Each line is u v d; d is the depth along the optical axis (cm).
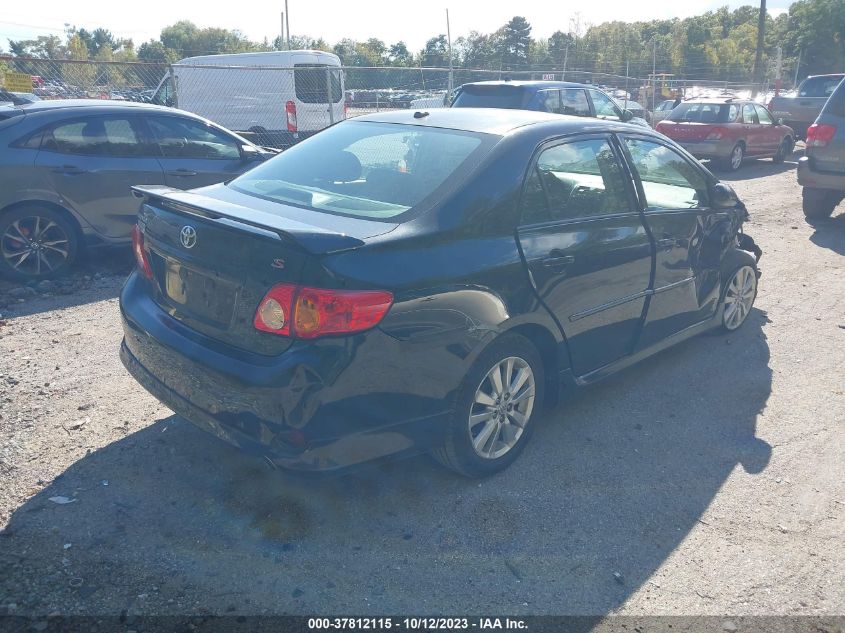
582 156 413
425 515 344
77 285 670
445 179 355
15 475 359
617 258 419
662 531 341
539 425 439
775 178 1487
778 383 508
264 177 401
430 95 2128
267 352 302
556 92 1138
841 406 475
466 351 334
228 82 1802
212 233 320
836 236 945
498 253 348
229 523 331
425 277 316
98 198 699
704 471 394
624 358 452
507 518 345
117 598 283
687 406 470
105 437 398
